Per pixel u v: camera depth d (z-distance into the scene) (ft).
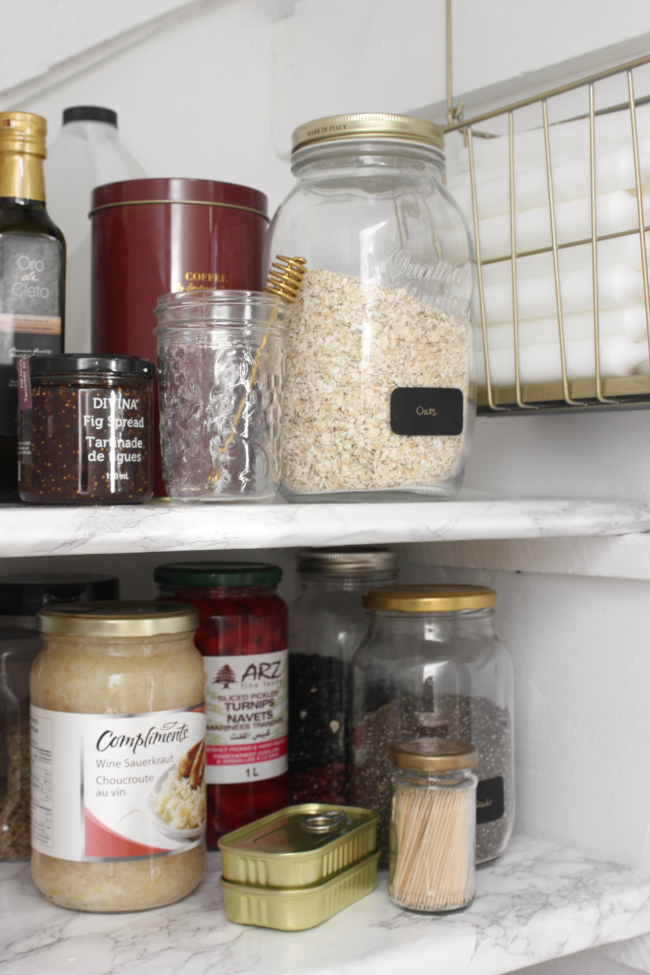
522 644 2.72
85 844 2.01
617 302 2.06
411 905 2.10
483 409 2.39
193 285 2.22
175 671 2.09
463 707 2.34
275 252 2.23
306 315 2.11
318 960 1.86
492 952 1.98
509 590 2.76
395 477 2.07
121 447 1.82
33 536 1.62
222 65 3.31
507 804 2.44
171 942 1.93
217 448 1.90
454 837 2.10
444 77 2.85
